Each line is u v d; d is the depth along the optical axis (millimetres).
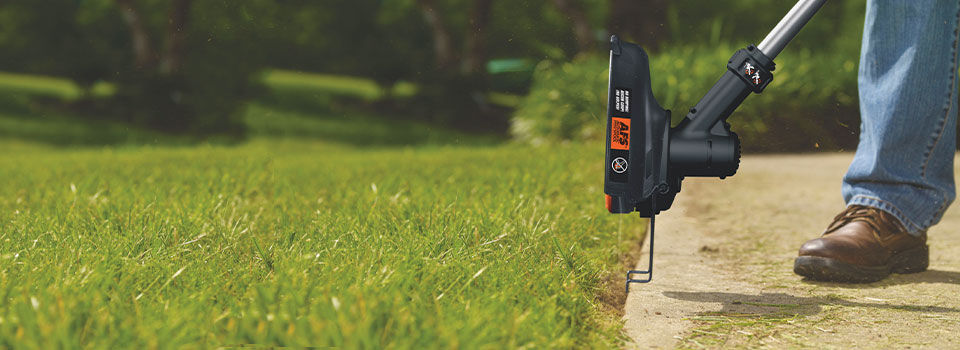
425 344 1407
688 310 2029
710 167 1850
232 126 17922
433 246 2291
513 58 22453
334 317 1479
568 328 1686
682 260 2768
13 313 1526
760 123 8484
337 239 2416
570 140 10586
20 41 29672
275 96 21828
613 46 1844
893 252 2494
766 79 1863
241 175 4852
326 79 28672
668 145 1848
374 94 23078
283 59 29781
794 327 1872
